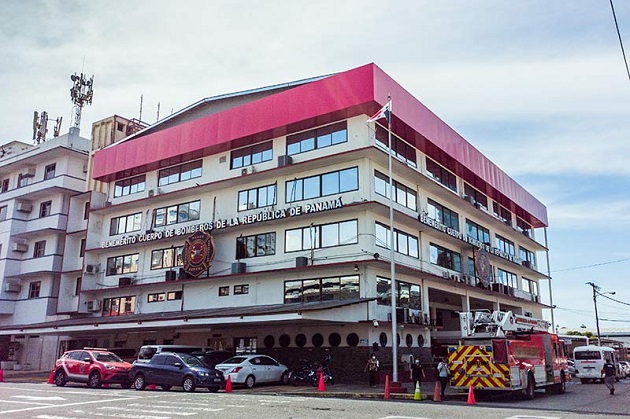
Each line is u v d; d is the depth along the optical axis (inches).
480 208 1649.9
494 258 1743.4
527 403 768.9
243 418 520.1
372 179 1159.0
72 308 1684.3
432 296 1572.3
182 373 879.7
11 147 2081.7
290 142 1282.0
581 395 952.9
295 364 1154.7
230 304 1301.7
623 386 1253.7
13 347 1776.6
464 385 820.0
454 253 1526.8
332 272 1163.3
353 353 1088.8
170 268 1467.8
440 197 1467.8
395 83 1211.9
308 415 546.0
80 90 2063.2
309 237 1211.2
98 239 1653.5
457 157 1473.9
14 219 1854.1
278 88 1359.5
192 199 1464.1
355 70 1155.9
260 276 1267.2
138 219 1579.7
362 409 612.4
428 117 1339.8
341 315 1029.2
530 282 2150.6
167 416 534.0
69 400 695.1
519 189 1984.5
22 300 1785.2
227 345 1286.9
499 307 1881.2
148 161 1528.1
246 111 1330.0
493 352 807.7
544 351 958.4
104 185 1729.8
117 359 1024.2
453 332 1380.4
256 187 1334.9
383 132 1226.6
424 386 1031.0
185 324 1095.6
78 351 1022.4
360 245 1130.7
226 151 1408.7
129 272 1565.0
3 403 654.5
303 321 1012.5
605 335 3818.9
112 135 1828.2
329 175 1208.2
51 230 1739.7
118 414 548.7
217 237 1378.0
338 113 1178.0
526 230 2177.7
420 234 1349.7
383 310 1128.8
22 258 1851.6
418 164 1360.7
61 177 1774.1
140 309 1499.8
